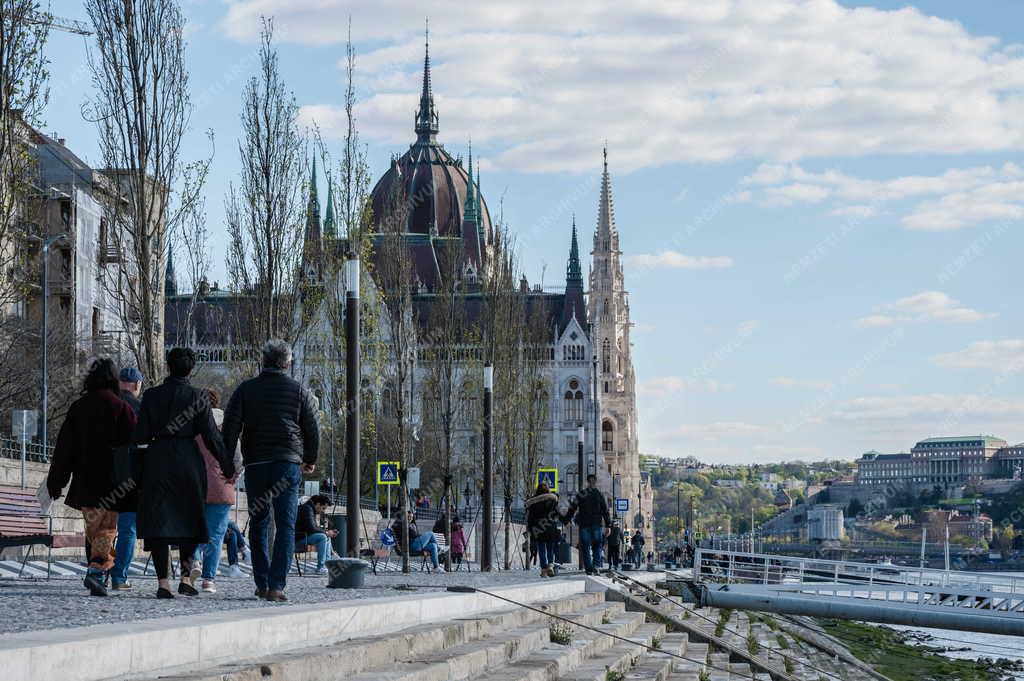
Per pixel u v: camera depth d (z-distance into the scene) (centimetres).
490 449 4925
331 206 5950
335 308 6056
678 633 3406
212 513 1969
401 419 6781
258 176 4812
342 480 8094
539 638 2103
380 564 5003
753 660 3362
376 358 6806
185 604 1664
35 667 945
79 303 8469
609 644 2575
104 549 1848
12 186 3120
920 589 5875
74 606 1581
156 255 3969
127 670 1071
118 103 3897
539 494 4275
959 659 6950
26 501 2339
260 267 4794
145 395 1786
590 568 4234
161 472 1767
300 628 1401
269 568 1822
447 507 5022
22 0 2962
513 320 9025
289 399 1820
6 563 2730
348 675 1370
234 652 1255
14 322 7175
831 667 4888
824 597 5953
